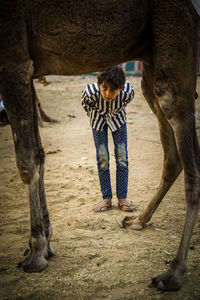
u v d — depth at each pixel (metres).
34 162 2.50
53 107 10.95
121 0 2.28
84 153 6.29
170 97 2.42
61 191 4.48
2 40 2.25
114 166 5.46
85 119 9.37
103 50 2.41
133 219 3.47
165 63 2.40
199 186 2.39
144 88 3.02
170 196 4.23
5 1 2.17
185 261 2.37
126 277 2.50
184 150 2.41
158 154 6.15
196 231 3.24
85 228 3.41
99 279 2.48
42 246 2.62
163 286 2.33
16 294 2.32
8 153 6.44
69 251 2.91
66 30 2.28
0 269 2.64
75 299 2.27
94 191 4.48
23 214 3.82
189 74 2.41
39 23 2.27
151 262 2.71
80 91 13.92
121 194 3.92
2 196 4.37
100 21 2.28
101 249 2.94
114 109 3.67
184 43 2.37
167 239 3.12
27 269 2.59
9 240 3.18
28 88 2.38
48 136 7.57
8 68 2.31
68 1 2.21
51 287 2.40
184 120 2.42
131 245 3.00
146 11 2.39
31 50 2.39
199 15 2.50
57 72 2.56
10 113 2.41
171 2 2.33
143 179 4.91
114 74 3.21
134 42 2.49
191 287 2.38
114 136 3.87
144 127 8.28
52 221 3.58
